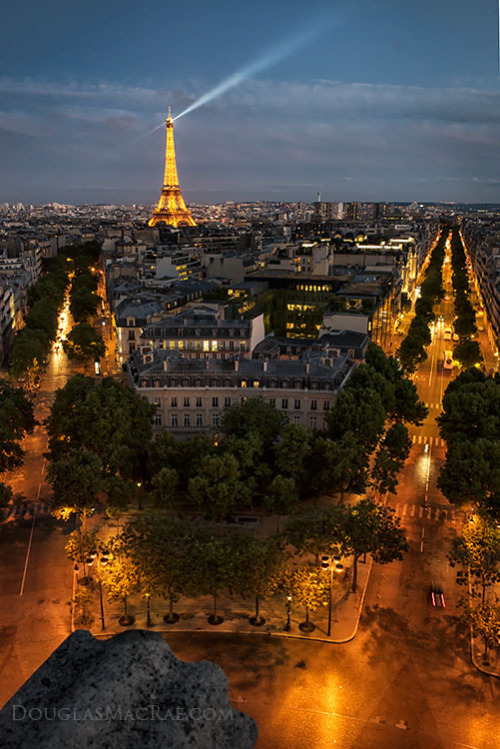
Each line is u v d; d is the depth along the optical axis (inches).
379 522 4768.7
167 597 4335.6
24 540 5556.1
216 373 7672.2
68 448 6501.0
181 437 7642.7
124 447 6151.6
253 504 6156.5
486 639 3954.2
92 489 5408.5
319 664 3959.2
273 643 4160.9
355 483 6082.7
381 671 3909.9
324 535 4591.5
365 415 6609.3
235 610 4559.5
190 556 4232.3
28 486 6692.9
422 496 6535.4
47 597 4717.0
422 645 4168.3
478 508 5438.0
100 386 6904.5
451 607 4594.0
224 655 4028.1
